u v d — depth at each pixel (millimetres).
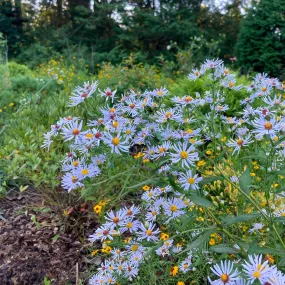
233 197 1912
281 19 8266
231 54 14039
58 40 13883
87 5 16188
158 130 1754
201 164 1861
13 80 5973
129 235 2219
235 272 1143
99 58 12250
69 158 1741
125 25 14609
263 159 1442
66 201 2803
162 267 2094
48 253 2494
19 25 15586
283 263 1300
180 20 14258
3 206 3061
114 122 1627
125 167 2232
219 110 1976
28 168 2811
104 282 1847
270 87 1967
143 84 5406
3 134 3816
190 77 1788
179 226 1765
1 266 2398
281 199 1922
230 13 15656
